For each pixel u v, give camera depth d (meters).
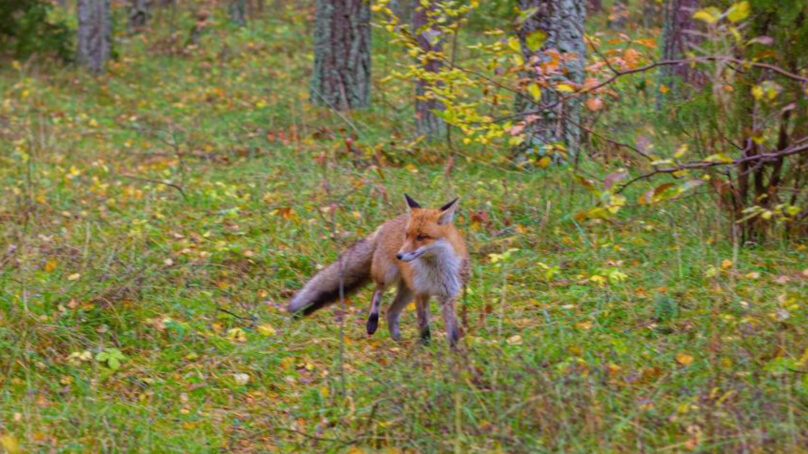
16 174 18.58
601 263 12.86
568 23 16.81
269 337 11.24
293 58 35.84
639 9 26.27
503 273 11.73
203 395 9.91
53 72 30.56
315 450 8.47
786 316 10.05
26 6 31.16
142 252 13.43
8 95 27.06
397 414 8.70
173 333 11.04
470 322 11.15
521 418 8.21
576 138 16.25
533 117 11.73
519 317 11.34
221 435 8.99
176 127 24.50
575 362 8.95
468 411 8.23
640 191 14.77
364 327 11.86
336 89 24.70
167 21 40.91
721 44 11.39
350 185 16.14
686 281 11.97
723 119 12.13
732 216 13.05
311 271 13.49
